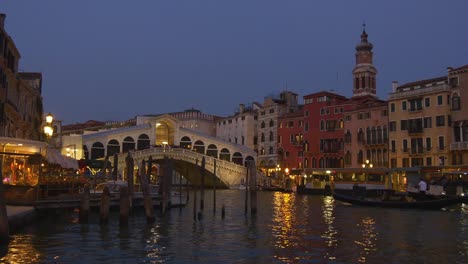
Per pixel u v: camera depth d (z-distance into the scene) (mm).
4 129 31828
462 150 51594
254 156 79812
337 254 15375
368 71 74875
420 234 20141
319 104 70688
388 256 15086
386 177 50344
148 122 75312
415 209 32312
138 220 24250
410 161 57000
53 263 13133
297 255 15133
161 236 18797
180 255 14898
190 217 26531
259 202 41406
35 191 20172
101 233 19094
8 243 14438
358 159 64000
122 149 72688
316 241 18078
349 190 45500
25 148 20141
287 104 79688
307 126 72188
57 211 24750
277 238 18797
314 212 30828
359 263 13977
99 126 90188
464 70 52688
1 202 14281
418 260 14492
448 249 16406
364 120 63625
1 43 29891
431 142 54906
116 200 26766
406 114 57750
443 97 54125
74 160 25797
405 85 59750
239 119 86938
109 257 14336
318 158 70125
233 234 19812
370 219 26344
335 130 68250
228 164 70750
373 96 73688
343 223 24281
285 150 75625
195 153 67438
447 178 45156
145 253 15102
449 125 53594
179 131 77188
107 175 46125
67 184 26516
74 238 17641
